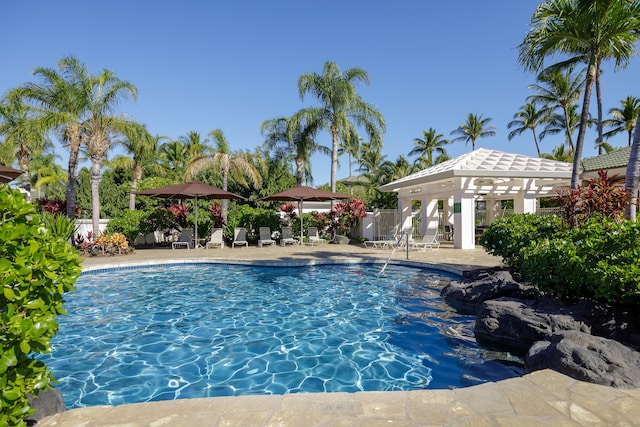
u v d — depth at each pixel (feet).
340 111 71.92
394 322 21.50
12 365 6.83
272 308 24.76
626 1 32.53
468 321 21.49
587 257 17.24
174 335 19.58
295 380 14.29
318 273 37.42
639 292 14.64
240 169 73.41
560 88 101.71
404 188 69.72
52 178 96.84
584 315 16.62
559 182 58.23
